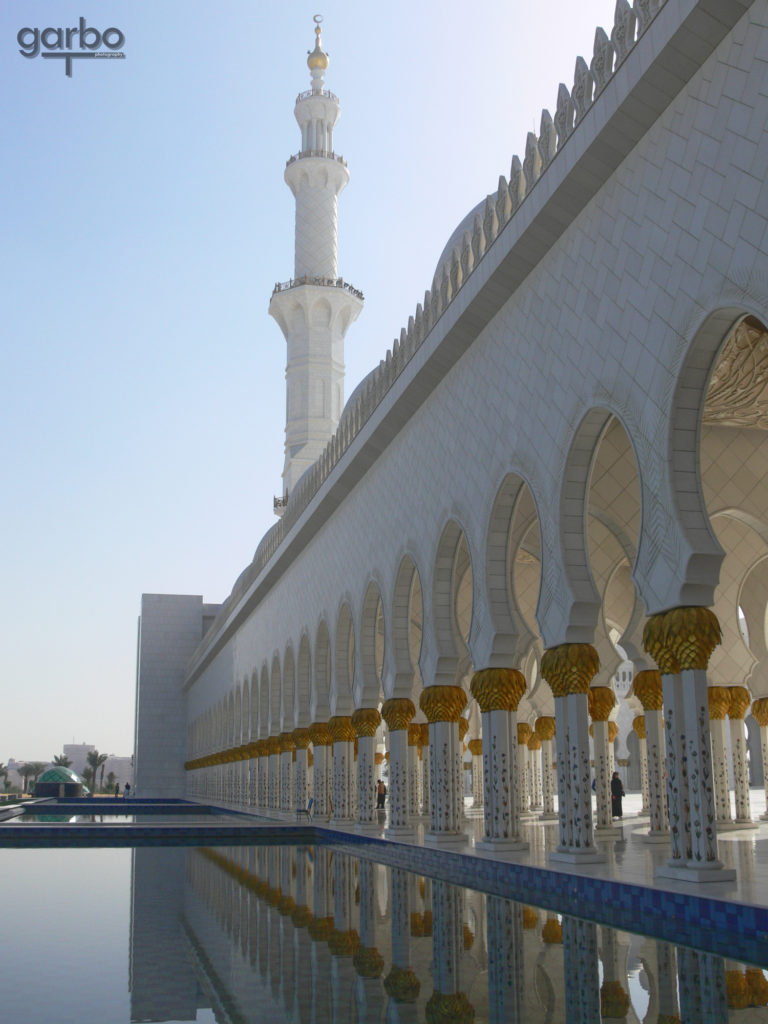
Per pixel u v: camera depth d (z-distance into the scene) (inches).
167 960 222.7
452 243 593.9
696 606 296.5
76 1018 167.3
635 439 320.2
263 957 223.6
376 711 649.6
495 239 419.8
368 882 397.7
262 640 1110.4
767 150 260.5
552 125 373.7
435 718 494.3
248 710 1207.6
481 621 437.7
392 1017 164.9
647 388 313.7
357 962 215.9
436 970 205.3
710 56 286.7
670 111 306.5
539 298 396.8
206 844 700.7
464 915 290.2
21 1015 169.9
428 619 512.4
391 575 588.1
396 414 574.6
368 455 642.8
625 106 316.8
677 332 298.4
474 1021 161.3
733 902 241.1
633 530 530.0
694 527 296.5
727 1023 156.3
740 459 519.8
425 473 533.6
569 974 199.3
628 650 522.9
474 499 455.8
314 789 789.9
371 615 654.5
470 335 466.3
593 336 350.3
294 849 629.9
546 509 381.4
